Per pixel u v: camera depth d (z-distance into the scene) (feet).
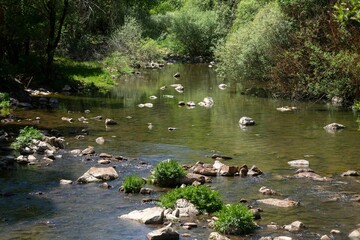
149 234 29.91
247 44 96.02
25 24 88.89
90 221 32.86
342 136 59.11
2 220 32.83
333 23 84.99
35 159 47.19
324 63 83.97
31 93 86.38
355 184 41.22
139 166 46.06
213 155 49.39
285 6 91.86
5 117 66.44
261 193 38.83
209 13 171.63
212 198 35.63
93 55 132.57
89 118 68.08
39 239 29.84
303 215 34.22
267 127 64.08
